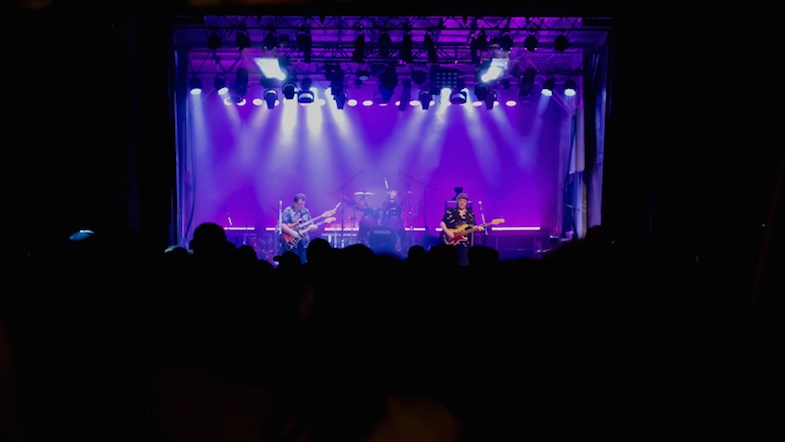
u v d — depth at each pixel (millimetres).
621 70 8984
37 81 7074
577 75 11906
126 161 8891
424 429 2365
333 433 2438
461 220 10391
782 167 3975
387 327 2484
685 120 7621
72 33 7527
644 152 8836
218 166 13680
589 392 1970
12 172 6711
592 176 10914
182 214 10789
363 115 13797
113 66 8477
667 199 8055
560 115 13594
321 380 2479
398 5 7676
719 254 6266
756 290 3510
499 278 2072
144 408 2721
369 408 2434
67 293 2814
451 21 10422
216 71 12828
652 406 2008
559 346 1964
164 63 9281
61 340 2717
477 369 2176
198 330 2902
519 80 11883
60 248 2953
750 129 6262
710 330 2270
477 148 13867
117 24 8516
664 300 2053
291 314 2912
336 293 2490
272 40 9695
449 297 2494
